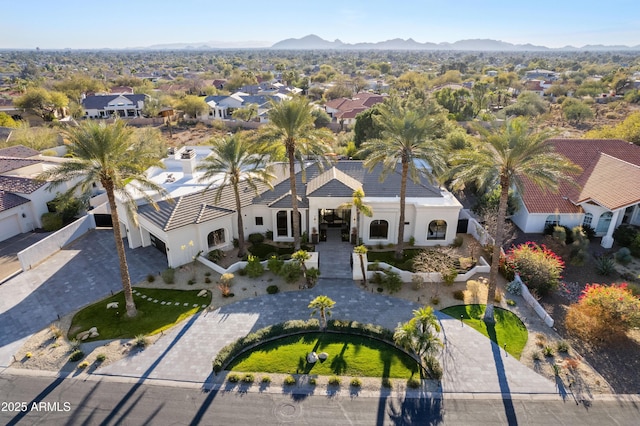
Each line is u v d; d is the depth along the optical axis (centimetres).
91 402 1973
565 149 4425
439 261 2989
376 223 3553
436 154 3017
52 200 4300
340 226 3841
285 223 3638
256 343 2355
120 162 2397
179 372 2159
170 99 10869
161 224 3159
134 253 3472
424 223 3494
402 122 2938
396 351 2316
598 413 1912
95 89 12619
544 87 14400
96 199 4541
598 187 3722
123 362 2233
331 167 3984
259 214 3647
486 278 3048
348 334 2455
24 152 5359
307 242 3597
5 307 2733
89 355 2288
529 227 3734
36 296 2862
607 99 12181
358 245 3516
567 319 2486
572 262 3259
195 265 3259
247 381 2091
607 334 2350
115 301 2792
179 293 2889
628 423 1862
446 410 1930
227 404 1962
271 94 11969
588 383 2086
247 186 3728
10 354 2297
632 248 3378
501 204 2461
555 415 1902
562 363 2214
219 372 2159
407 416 1898
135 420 1875
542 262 2866
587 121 9294
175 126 9412
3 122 7425
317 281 3025
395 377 2125
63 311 2697
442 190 3772
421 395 2012
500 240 2461
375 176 3834
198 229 3275
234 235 3584
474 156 2522
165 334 2459
